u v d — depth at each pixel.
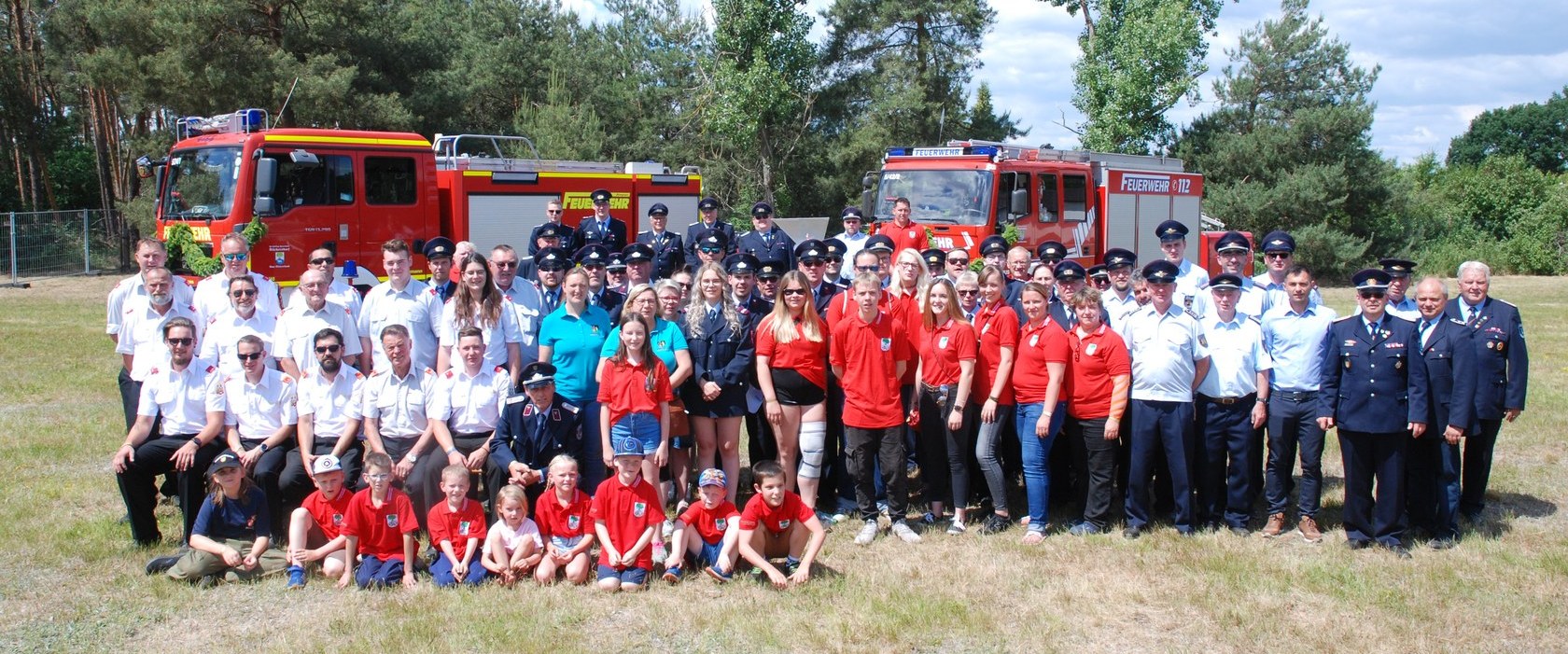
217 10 26.78
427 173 15.09
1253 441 7.80
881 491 8.00
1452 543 7.03
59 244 30.84
